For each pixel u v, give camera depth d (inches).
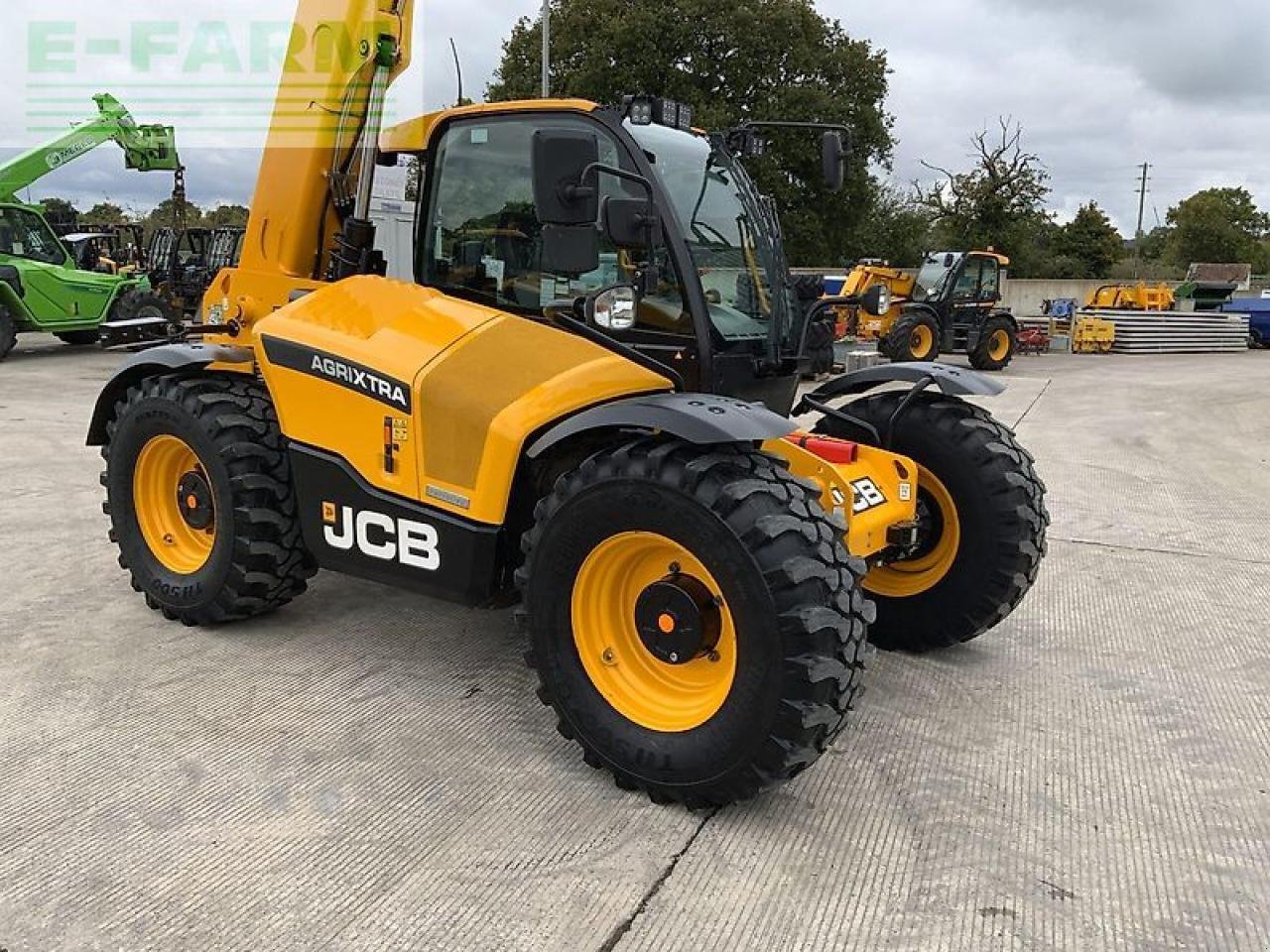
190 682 139.1
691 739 106.8
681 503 103.3
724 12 1058.1
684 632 109.0
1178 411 446.0
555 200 109.1
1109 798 113.3
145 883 94.9
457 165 137.8
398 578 132.6
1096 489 276.4
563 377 117.7
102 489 247.8
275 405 142.3
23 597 170.7
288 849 100.7
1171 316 844.0
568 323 126.6
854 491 127.3
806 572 99.5
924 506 151.4
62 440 310.2
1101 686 143.9
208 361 152.9
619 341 127.9
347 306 139.2
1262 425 407.5
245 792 111.0
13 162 546.0
